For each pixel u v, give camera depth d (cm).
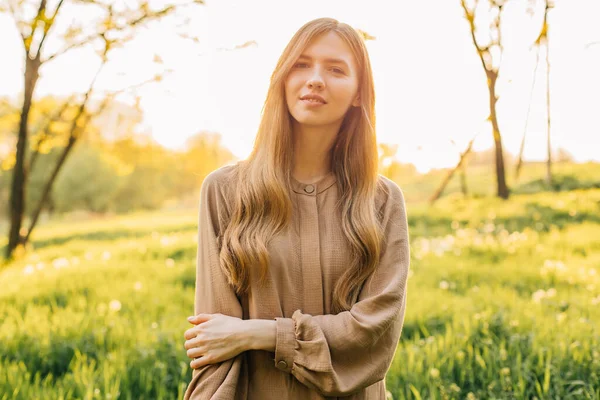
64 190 5241
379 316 173
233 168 197
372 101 192
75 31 791
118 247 1048
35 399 339
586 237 959
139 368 384
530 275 688
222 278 180
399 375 351
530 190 1580
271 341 169
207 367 173
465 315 468
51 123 1049
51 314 529
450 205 1385
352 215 184
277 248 178
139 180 6091
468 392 340
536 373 348
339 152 196
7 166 1126
